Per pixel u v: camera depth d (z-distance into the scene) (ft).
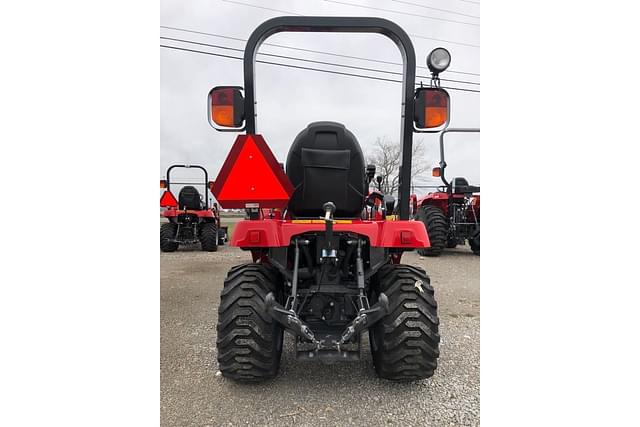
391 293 8.05
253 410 7.47
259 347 7.77
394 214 9.91
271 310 6.99
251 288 8.05
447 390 8.19
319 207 9.16
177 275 20.79
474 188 26.00
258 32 8.22
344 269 8.62
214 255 29.04
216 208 35.76
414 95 8.47
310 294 8.36
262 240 8.00
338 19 8.27
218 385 8.41
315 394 8.03
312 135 9.02
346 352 7.33
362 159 9.25
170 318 13.12
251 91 8.25
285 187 7.00
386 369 7.91
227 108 8.02
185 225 30.78
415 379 8.05
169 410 7.46
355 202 9.31
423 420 7.16
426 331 7.68
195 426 6.97
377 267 8.31
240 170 7.01
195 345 10.68
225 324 7.82
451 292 16.46
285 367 9.23
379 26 8.29
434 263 23.62
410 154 8.61
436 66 8.31
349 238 8.79
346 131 9.07
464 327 12.16
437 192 28.30
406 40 8.32
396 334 7.73
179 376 8.85
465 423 7.07
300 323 6.98
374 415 7.31
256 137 6.96
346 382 8.52
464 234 26.50
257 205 7.07
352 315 8.36
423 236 8.12
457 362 9.53
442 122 8.39
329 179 9.01
